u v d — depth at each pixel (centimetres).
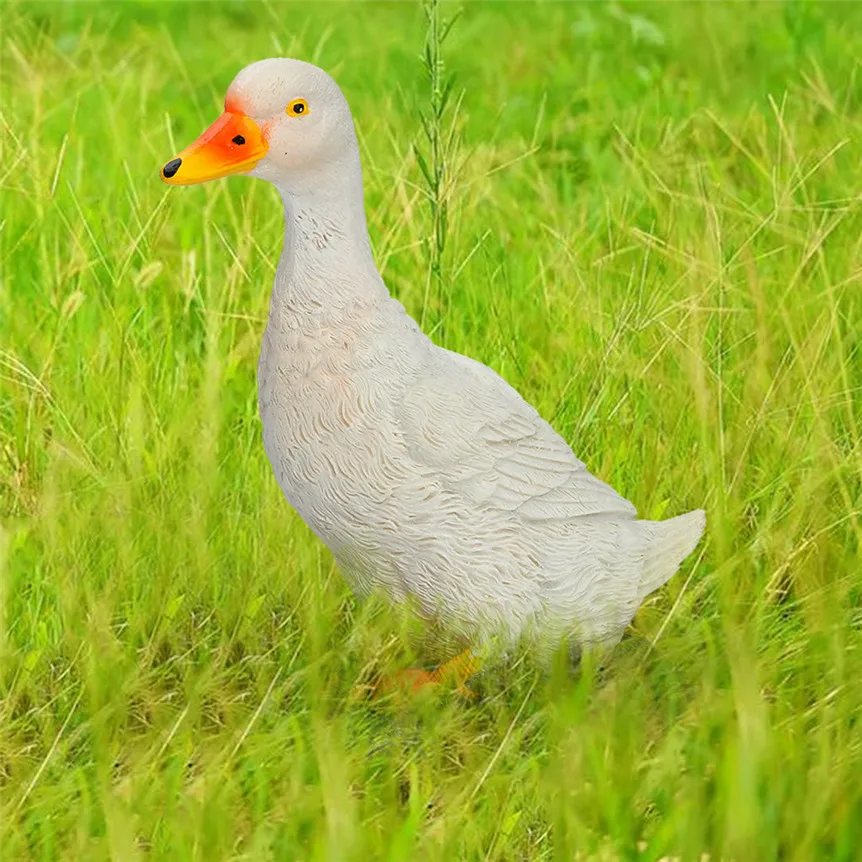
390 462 705
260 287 1021
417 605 751
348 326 707
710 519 851
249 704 738
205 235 1077
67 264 1072
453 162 1009
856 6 1727
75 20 1897
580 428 873
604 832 641
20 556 809
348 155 707
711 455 836
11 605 788
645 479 873
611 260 1052
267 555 806
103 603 735
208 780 646
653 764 660
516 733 695
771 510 823
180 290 1043
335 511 724
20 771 700
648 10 1838
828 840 628
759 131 1289
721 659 746
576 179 1360
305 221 709
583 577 747
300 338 709
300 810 629
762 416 861
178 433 853
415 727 722
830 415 905
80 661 742
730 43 1689
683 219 1074
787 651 745
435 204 966
